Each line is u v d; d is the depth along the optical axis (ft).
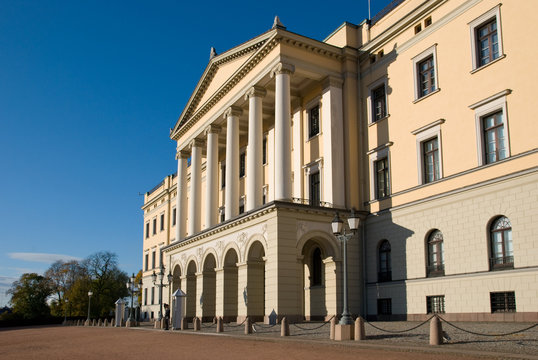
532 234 70.38
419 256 87.56
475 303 76.89
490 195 76.79
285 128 98.78
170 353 54.13
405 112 94.43
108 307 328.90
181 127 150.41
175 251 142.20
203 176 173.06
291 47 102.32
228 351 52.65
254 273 102.42
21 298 342.85
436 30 89.76
